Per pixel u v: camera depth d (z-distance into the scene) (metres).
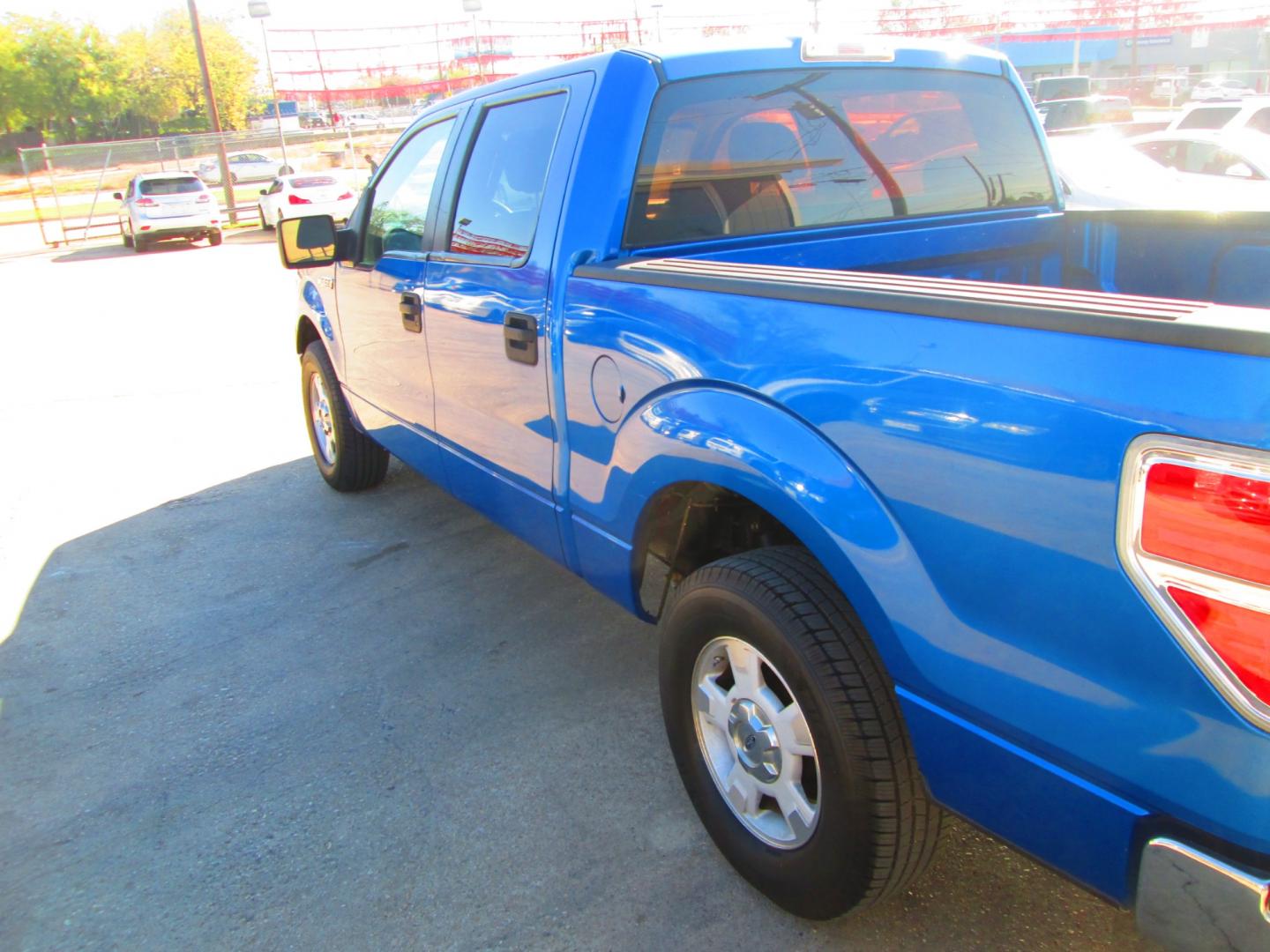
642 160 2.73
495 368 3.15
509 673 3.50
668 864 2.52
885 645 1.85
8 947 2.39
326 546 4.75
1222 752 1.38
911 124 3.25
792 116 2.99
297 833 2.72
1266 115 9.90
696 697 2.40
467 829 2.70
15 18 58.56
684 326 2.25
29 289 15.84
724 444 2.11
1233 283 2.92
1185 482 1.35
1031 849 1.72
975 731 1.73
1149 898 1.49
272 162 36.31
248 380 8.31
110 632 4.00
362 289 4.25
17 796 2.97
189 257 19.56
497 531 4.79
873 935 2.23
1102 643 1.49
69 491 5.80
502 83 3.38
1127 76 46.81
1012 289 1.75
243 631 3.94
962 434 1.63
